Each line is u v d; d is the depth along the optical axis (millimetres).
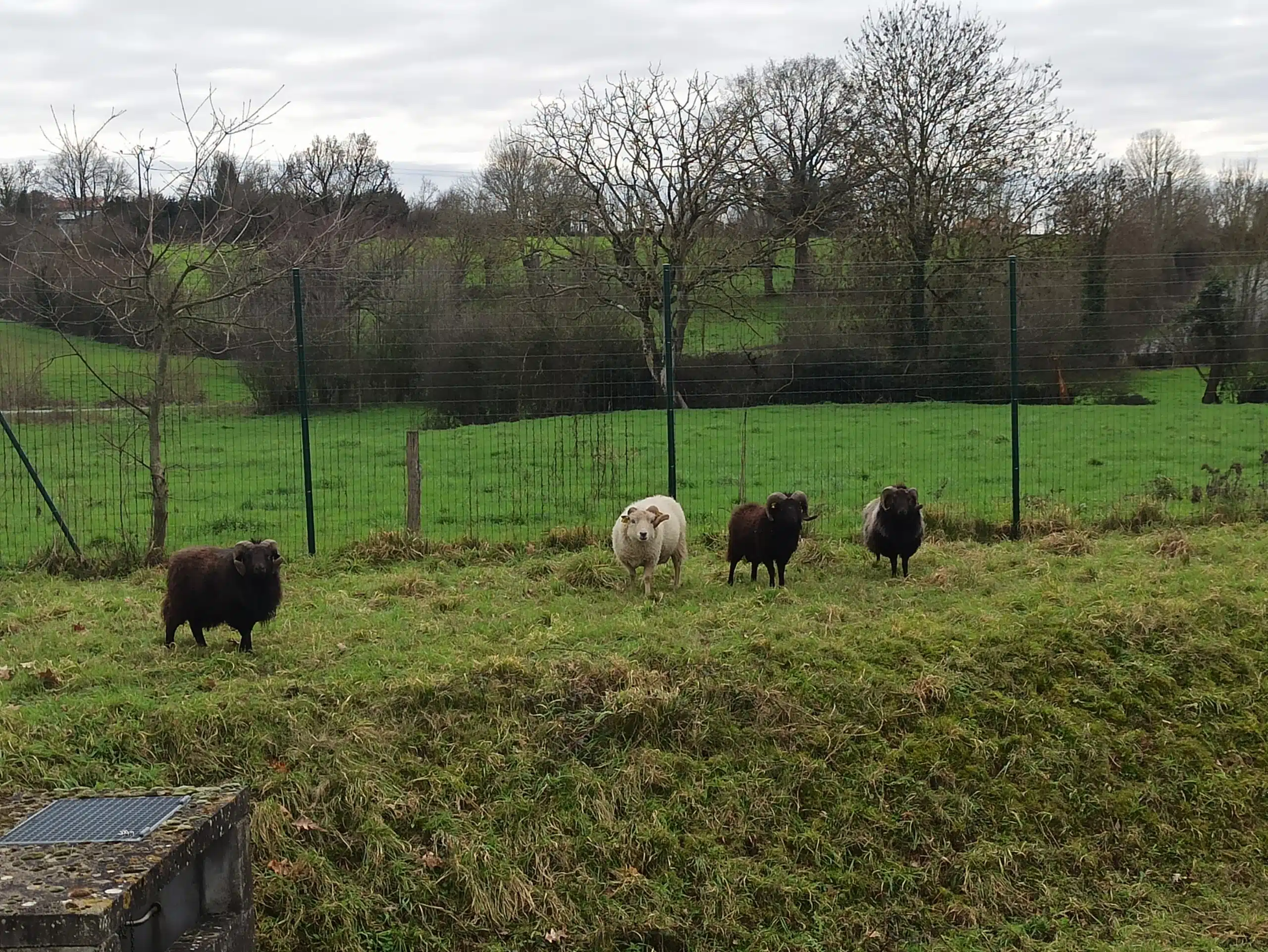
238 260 13477
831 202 34062
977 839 7523
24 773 6777
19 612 10328
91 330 15367
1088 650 9188
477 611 10414
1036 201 32219
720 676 8398
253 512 16156
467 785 7281
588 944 6566
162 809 5484
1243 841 7695
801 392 18594
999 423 19906
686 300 22828
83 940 4305
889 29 32406
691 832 7285
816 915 6879
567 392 18125
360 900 6477
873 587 11195
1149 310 19625
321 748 7301
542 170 39781
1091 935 6883
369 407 17828
